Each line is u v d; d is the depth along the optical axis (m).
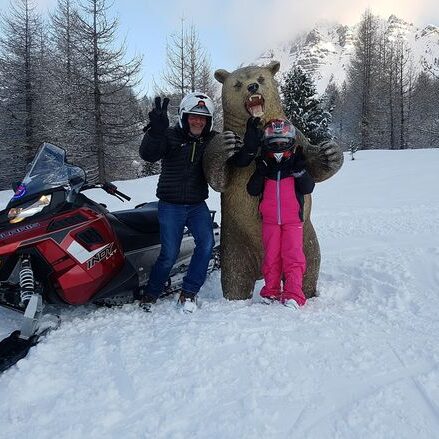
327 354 3.07
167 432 2.36
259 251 4.39
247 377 2.81
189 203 4.06
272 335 3.27
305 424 2.40
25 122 27.33
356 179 14.98
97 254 3.79
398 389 2.69
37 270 3.65
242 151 3.92
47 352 3.17
